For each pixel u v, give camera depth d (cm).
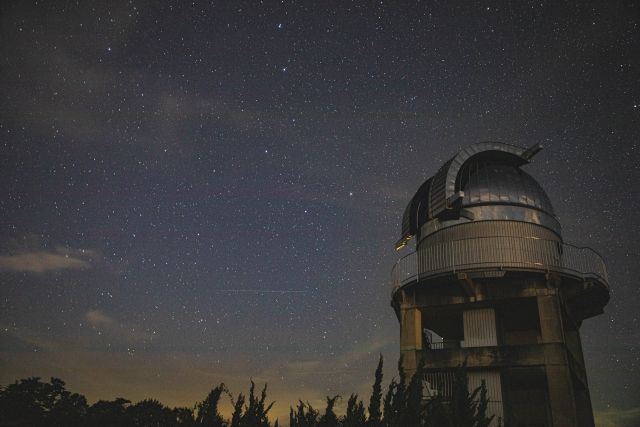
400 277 1958
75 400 1573
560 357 1639
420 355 1797
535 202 1950
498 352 1706
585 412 2125
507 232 1870
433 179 2066
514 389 2178
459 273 1769
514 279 1805
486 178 1970
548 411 2102
